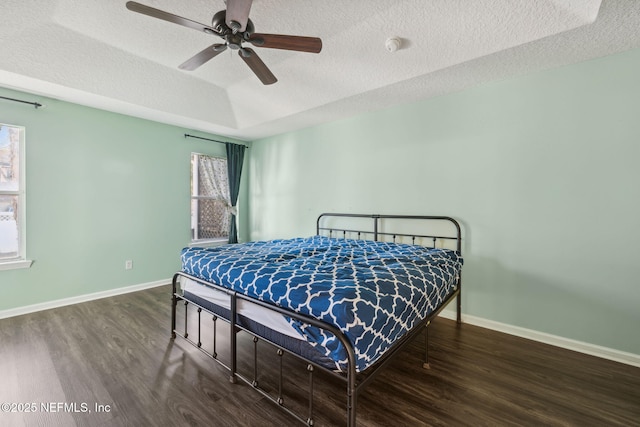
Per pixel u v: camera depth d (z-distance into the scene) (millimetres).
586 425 1441
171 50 2428
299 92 3023
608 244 2076
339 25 2039
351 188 3539
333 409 1547
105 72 2607
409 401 1608
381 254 2365
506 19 1816
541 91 2312
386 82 2559
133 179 3596
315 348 1355
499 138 2504
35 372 1860
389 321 1379
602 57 2082
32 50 2217
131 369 1902
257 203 4816
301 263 1979
